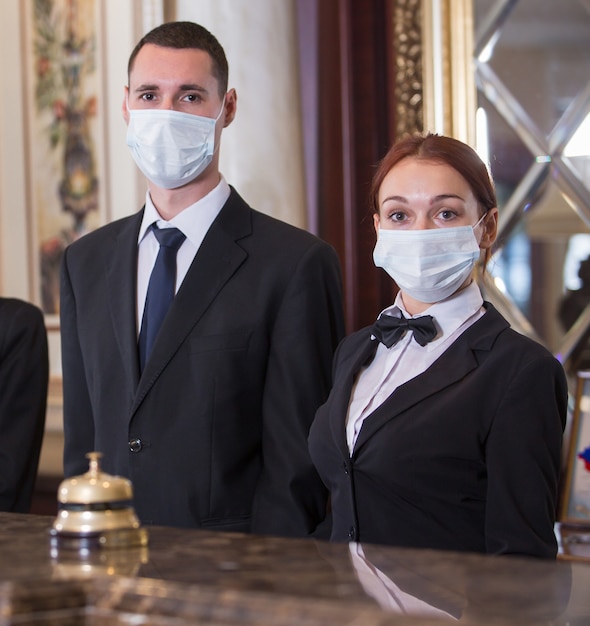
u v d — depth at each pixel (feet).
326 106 12.85
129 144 8.79
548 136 11.53
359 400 7.22
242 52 12.00
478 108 11.79
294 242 8.77
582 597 3.81
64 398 9.29
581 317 11.34
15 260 14.37
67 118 13.88
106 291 8.96
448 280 7.12
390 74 12.44
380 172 7.44
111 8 13.33
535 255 11.57
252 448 8.46
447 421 6.54
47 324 14.06
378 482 6.70
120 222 9.42
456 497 6.55
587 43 11.35
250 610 3.61
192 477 8.21
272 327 8.51
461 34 11.75
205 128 8.63
